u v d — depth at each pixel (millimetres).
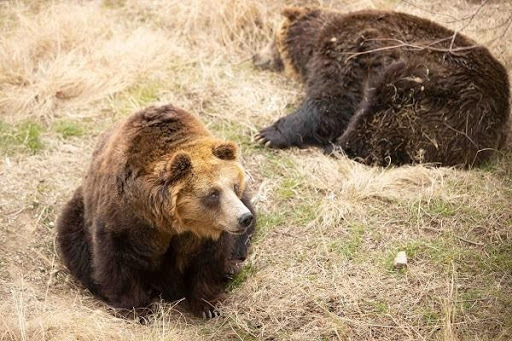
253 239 11062
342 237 10898
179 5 16469
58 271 10656
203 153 9148
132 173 9148
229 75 14945
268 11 16266
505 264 10133
